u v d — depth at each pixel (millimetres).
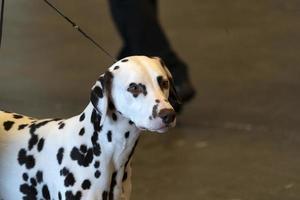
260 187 5863
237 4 12000
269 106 7836
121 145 3805
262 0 12062
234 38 10297
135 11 7113
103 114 3650
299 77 8734
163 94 3596
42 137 3975
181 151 6645
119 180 3912
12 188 4043
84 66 9398
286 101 7973
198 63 9375
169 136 7016
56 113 7656
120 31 7367
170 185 5898
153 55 7195
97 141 3801
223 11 11656
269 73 8930
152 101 3527
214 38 10352
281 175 6094
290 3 11867
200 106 7895
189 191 5781
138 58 3684
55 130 3955
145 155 6555
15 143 4035
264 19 11141
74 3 12484
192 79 8805
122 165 3881
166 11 11719
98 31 10828
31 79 8891
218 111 7730
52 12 11930
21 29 11047
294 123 7340
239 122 7398
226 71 9070
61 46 10250
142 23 7121
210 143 6844
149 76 3588
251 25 10891
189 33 10586
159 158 6484
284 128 7219
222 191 5789
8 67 9398
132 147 3859
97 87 3664
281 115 7570
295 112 7633
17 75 9055
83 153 3824
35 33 10844
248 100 8047
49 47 10211
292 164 6328
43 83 8734
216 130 7188
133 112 3596
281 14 11359
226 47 9945
